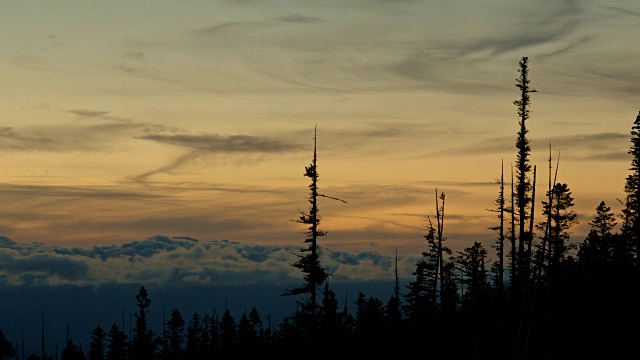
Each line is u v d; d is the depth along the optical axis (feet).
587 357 236.63
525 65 231.50
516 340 252.21
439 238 248.32
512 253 240.73
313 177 208.95
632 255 251.19
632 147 235.61
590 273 257.55
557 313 252.83
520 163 232.32
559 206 244.83
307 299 217.15
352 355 279.08
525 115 232.32
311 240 210.59
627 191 239.71
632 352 232.32
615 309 246.06
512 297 260.42
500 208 240.53
